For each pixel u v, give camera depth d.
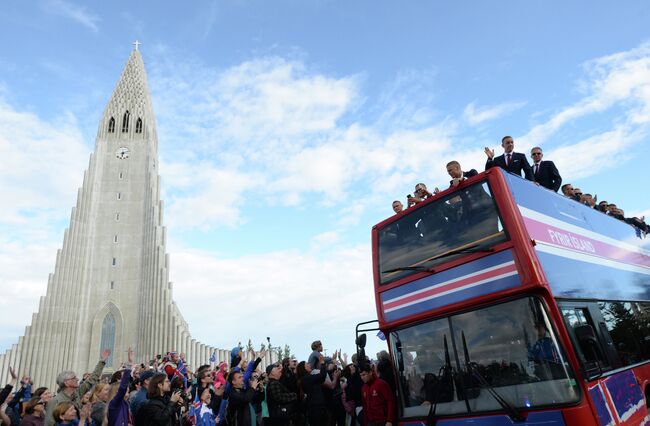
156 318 53.84
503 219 6.30
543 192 7.56
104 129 68.00
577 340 5.63
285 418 9.26
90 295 57.69
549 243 6.57
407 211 7.78
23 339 53.41
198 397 9.19
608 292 7.50
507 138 9.70
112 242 60.81
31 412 8.00
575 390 5.18
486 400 5.71
